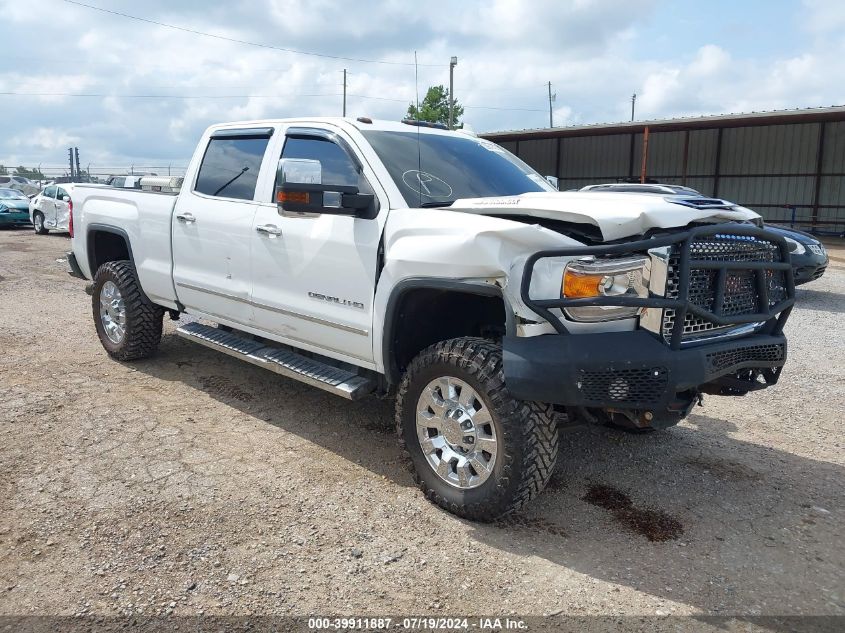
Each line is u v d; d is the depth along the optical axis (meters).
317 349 4.39
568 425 3.65
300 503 3.68
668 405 3.23
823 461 4.40
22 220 22.33
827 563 3.21
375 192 3.98
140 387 5.54
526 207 3.40
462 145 4.75
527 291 3.16
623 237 3.22
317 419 4.93
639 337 3.19
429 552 3.24
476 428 3.41
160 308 6.08
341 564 3.13
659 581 3.04
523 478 3.26
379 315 3.84
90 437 4.48
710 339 3.46
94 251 6.46
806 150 27.25
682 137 30.02
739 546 3.35
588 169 32.97
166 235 5.48
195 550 3.20
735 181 29.02
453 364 3.44
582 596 2.92
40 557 3.12
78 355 6.45
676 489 3.96
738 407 5.43
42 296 9.62
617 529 3.50
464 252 3.32
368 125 4.38
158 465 4.09
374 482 3.95
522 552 3.26
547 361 3.10
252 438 4.56
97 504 3.60
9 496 3.66
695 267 3.25
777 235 3.64
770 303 3.81
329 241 4.11
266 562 3.12
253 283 4.72
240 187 4.94
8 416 4.80
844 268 15.43
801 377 6.25
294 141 4.64
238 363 6.29
